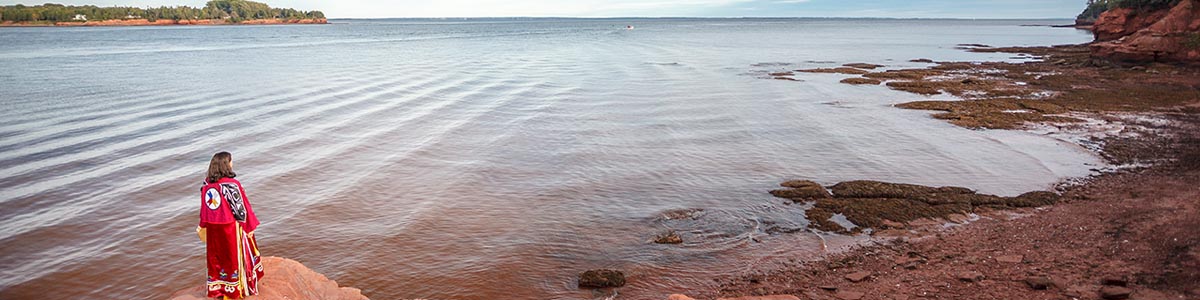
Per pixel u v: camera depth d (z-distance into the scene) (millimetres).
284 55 77562
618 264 12594
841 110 31766
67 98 35250
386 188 17641
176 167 19812
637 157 21484
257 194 16969
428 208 15914
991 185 17922
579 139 24406
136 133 25062
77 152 21688
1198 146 22000
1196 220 13797
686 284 11695
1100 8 191250
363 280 11828
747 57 73438
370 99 35344
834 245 13492
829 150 22453
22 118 28438
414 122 27906
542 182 18422
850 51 86125
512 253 13117
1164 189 16734
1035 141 23625
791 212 15664
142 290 11406
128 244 13438
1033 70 50969
